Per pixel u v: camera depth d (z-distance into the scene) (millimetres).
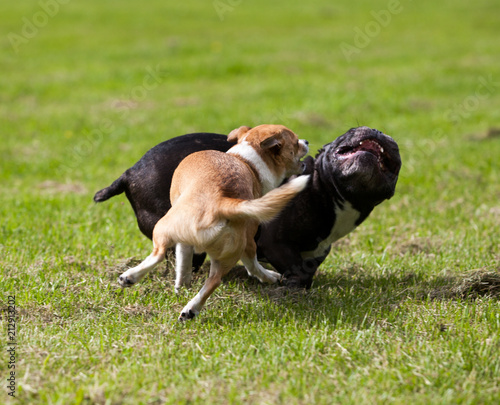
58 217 10922
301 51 30625
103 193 8109
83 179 14000
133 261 8508
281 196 6242
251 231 7613
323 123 18734
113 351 6016
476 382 5465
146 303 7316
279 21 39000
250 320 6871
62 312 6938
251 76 25844
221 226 6543
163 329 6590
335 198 7762
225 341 6254
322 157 7863
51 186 13500
